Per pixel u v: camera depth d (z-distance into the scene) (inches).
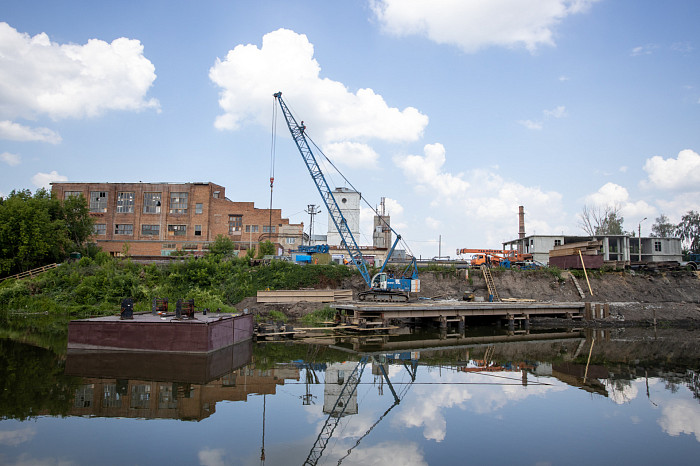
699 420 494.6
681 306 1670.8
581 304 1577.3
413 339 1162.0
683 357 918.4
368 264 1950.1
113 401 509.4
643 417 502.6
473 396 588.7
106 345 764.6
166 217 2659.9
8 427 414.6
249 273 1662.2
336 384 642.2
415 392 606.9
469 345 1072.8
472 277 1879.9
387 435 431.2
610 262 1956.2
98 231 2637.8
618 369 783.1
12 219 1708.9
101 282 1451.8
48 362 682.8
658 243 2481.5
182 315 831.7
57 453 357.1
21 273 1668.3
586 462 372.5
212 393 560.1
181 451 371.2
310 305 1480.1
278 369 729.6
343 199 3065.9
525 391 617.9
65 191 2672.2
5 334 945.5
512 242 2758.4
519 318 1467.8
